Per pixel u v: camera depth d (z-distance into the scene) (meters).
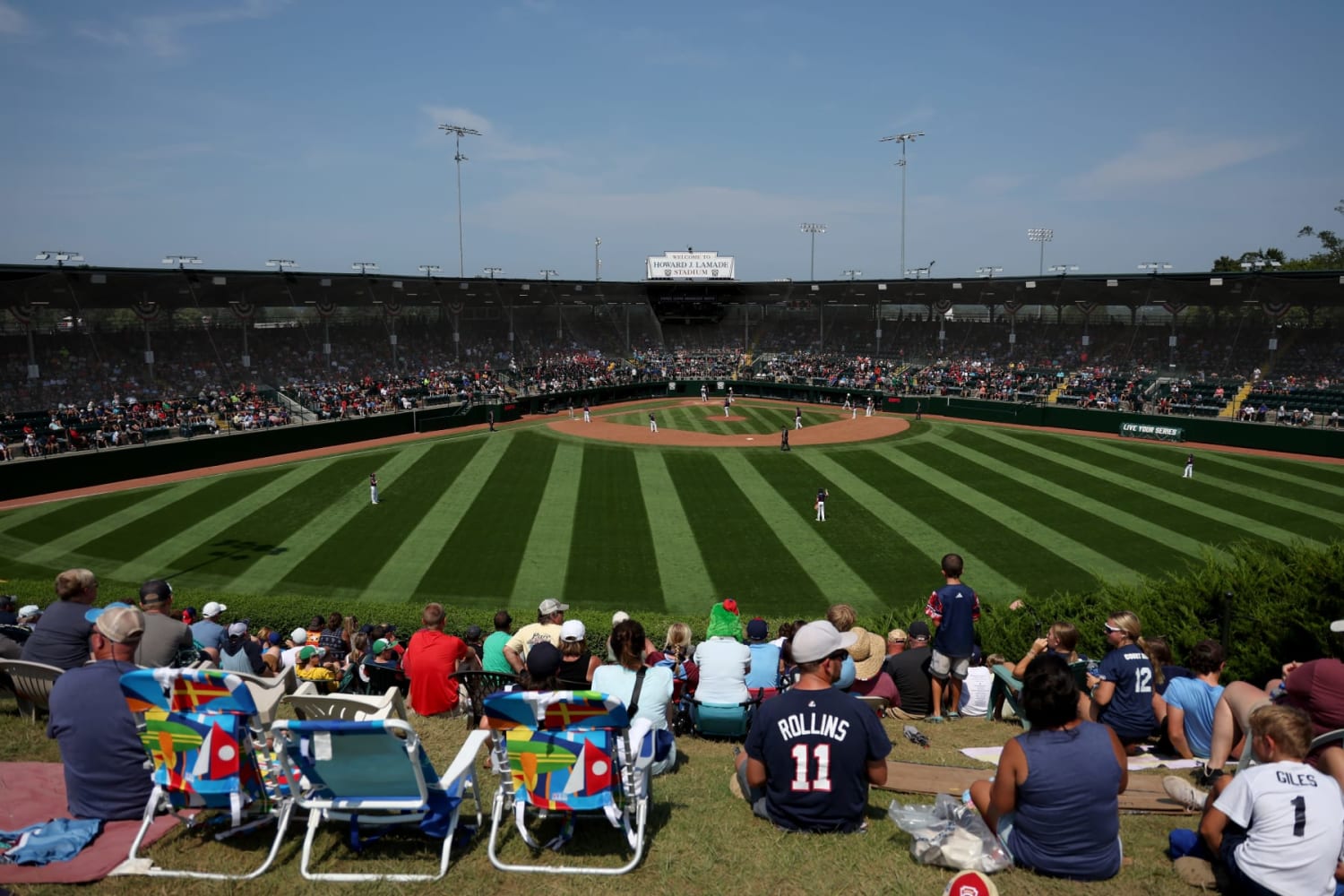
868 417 68.69
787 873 5.98
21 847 6.03
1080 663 11.34
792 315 98.44
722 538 34.69
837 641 6.36
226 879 5.91
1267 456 49.59
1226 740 7.63
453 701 11.08
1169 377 67.06
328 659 15.40
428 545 33.66
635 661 8.45
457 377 72.62
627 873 6.07
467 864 6.24
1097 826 5.73
